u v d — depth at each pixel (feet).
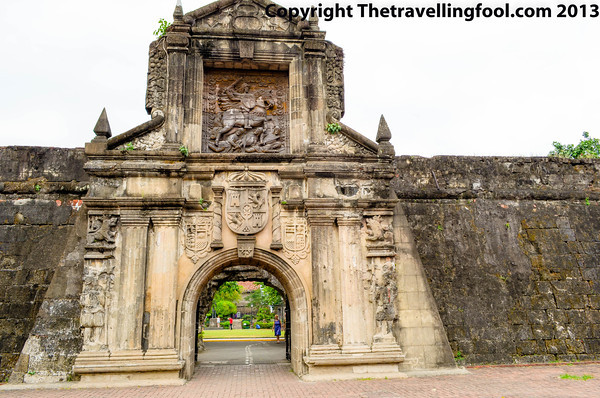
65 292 47.39
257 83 56.85
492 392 38.52
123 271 46.37
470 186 67.10
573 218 67.26
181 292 47.39
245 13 55.42
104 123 49.93
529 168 69.36
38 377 44.55
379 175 52.34
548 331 59.00
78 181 59.72
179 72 52.24
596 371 50.55
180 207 48.26
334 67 56.29
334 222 50.80
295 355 50.34
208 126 54.39
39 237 56.90
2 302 53.21
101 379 43.86
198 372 53.42
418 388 40.81
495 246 63.57
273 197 50.65
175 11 53.06
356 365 47.24
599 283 62.75
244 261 50.39
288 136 55.11
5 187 58.44
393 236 52.39
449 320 57.98
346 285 48.91
